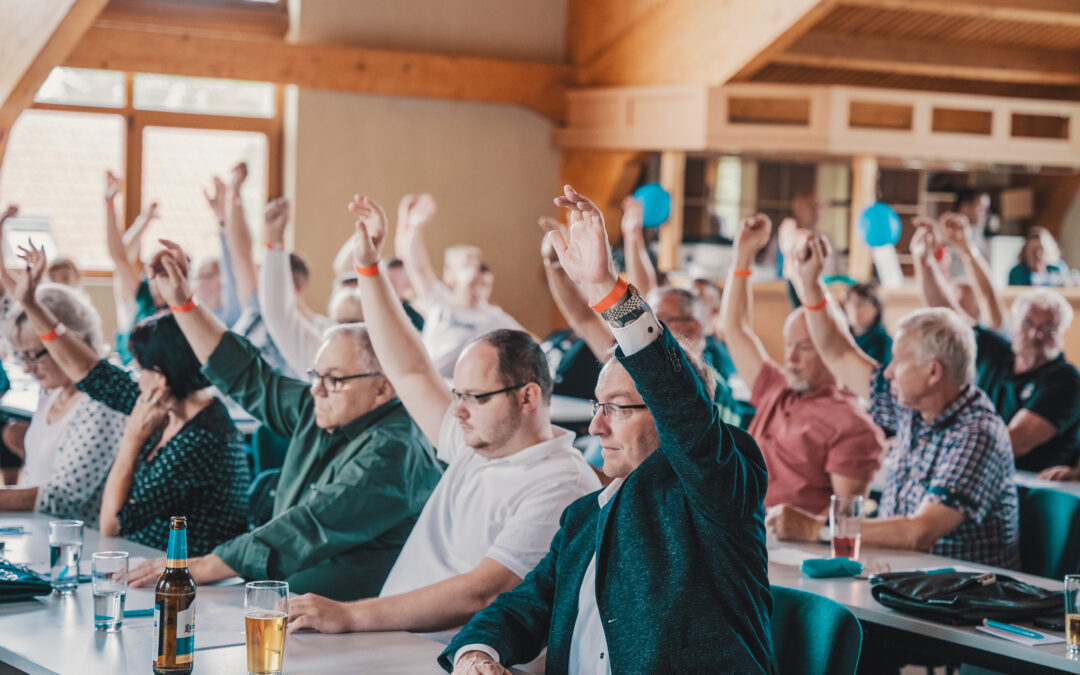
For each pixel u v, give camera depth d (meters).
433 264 9.77
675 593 1.93
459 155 9.77
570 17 10.06
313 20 9.25
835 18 8.97
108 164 8.96
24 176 8.76
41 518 3.34
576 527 2.17
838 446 3.70
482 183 9.85
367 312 2.86
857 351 3.78
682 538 1.96
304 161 9.27
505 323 6.79
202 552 3.12
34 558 2.81
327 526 2.67
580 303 3.52
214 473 3.14
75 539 2.50
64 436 3.62
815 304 3.72
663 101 8.91
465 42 9.80
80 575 2.65
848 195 9.25
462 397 2.48
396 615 2.30
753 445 2.02
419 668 2.05
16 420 5.54
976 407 3.23
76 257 8.91
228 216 5.20
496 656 2.07
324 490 2.71
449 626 2.35
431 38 9.68
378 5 9.48
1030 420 4.61
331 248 9.40
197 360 3.12
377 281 2.85
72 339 3.48
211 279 6.05
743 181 9.14
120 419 3.48
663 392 1.85
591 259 1.87
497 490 2.48
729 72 8.54
